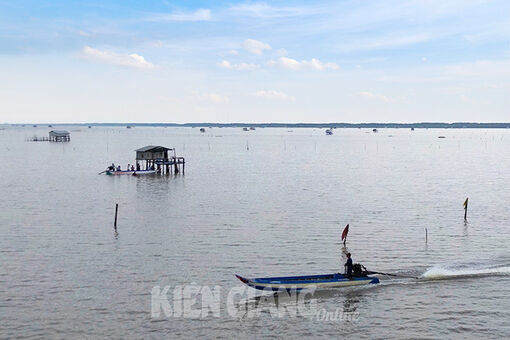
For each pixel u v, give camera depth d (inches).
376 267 1429.6
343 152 7022.6
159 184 3240.7
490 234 1822.1
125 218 2090.3
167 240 1711.4
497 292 1245.1
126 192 2864.2
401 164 4916.3
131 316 1086.4
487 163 5039.4
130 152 6540.4
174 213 2210.9
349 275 1285.7
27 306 1125.1
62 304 1138.7
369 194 2792.8
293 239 1736.0
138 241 1692.9
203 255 1533.0
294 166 4645.7
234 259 1494.8
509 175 3843.5
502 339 1002.1
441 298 1208.8
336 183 3299.7
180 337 1003.9
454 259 1507.1
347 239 1739.7
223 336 1013.8
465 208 2073.1
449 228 1916.8
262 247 1628.9
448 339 1003.9
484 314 1117.7
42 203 2445.9
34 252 1545.3
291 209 2311.8
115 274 1346.0
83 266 1409.9
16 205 2378.2
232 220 2054.6
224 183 3297.2
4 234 1774.1
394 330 1045.8
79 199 2588.6
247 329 1047.0
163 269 1395.2
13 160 5088.6
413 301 1193.4
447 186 3154.5
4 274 1331.2
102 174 3816.4
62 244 1643.7
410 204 2456.9
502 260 1497.3
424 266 1438.2
